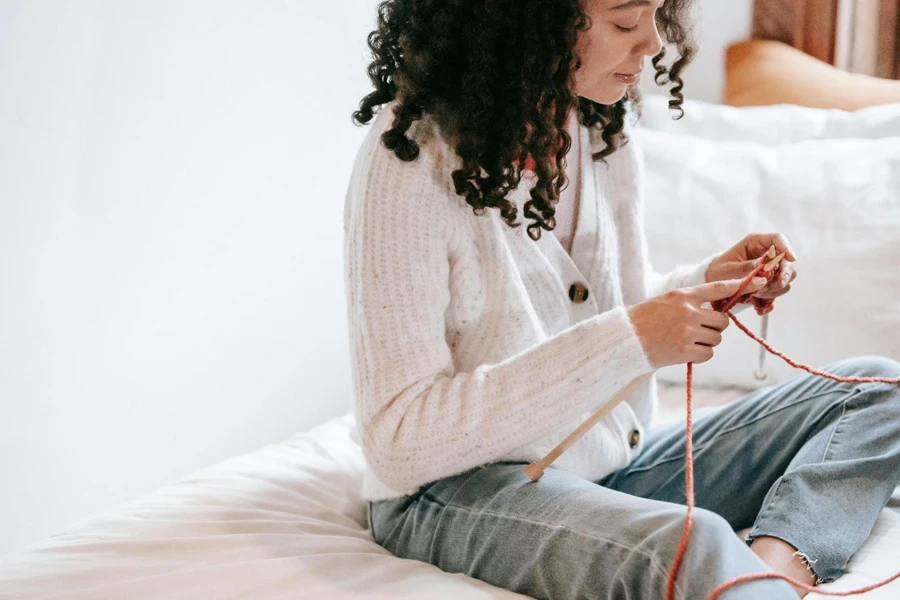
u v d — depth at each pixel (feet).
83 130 4.19
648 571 2.75
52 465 4.26
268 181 5.08
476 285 3.36
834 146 5.26
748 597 2.52
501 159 3.16
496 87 3.13
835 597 3.01
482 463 3.12
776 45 6.32
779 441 3.66
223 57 4.74
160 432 4.69
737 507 3.73
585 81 3.34
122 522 3.67
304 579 3.21
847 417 3.48
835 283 4.84
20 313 4.07
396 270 3.16
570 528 2.97
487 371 3.11
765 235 3.84
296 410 5.45
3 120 3.92
